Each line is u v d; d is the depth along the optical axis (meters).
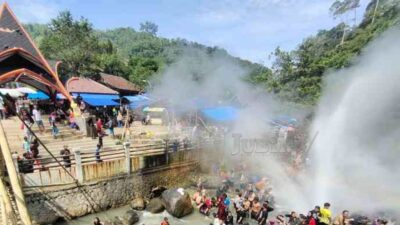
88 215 18.16
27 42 19.94
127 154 20.23
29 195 15.87
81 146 22.44
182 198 19.59
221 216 18.45
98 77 54.38
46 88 24.42
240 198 20.03
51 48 54.09
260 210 18.67
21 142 21.09
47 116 28.27
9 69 18.44
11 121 25.25
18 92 29.31
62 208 17.06
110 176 19.28
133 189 20.66
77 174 17.69
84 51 55.06
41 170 16.50
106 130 29.97
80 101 29.81
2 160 7.23
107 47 82.56
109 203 19.25
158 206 19.73
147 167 21.62
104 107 39.75
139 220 18.56
